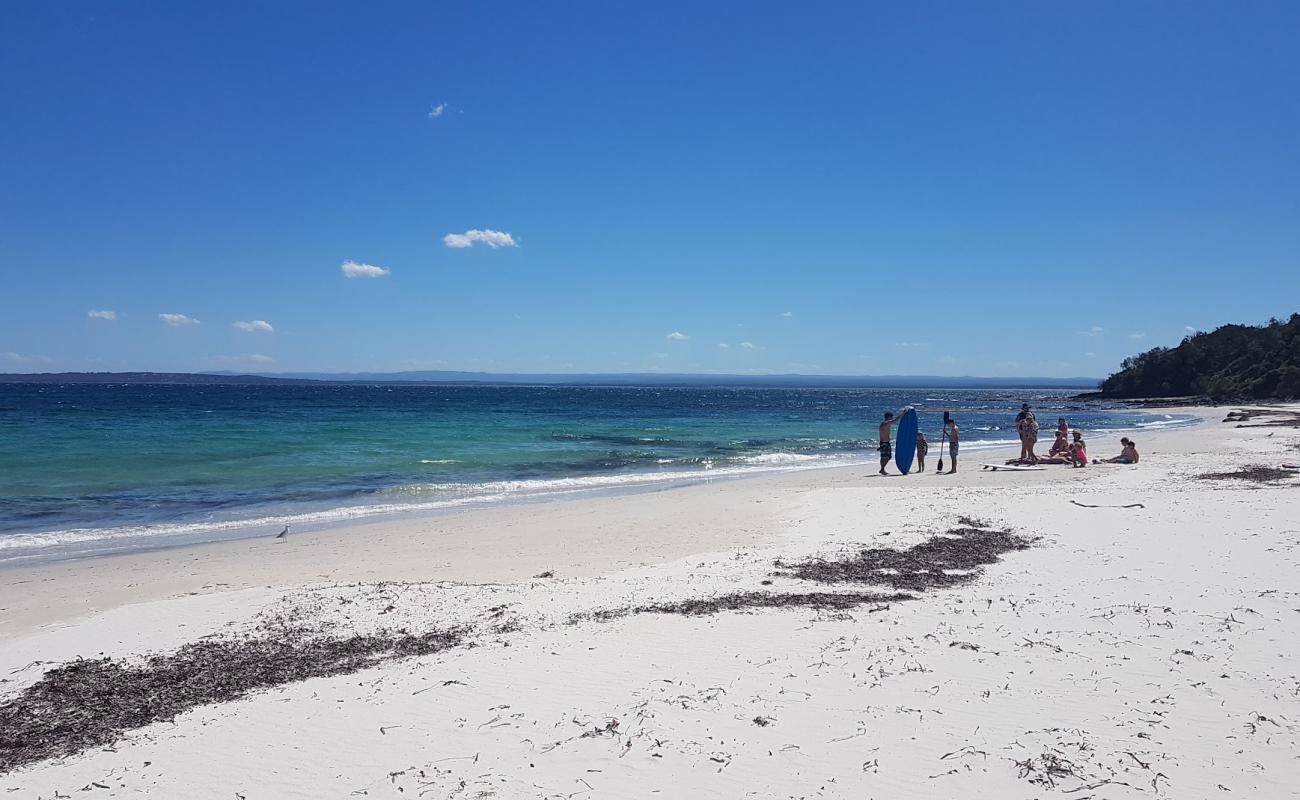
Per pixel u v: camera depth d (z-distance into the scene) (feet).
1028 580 30.48
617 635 24.61
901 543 39.29
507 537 46.37
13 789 15.98
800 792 14.94
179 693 21.13
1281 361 307.17
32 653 24.62
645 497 63.00
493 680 21.01
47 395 323.98
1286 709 17.81
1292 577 29.01
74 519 53.67
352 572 37.47
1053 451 85.10
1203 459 81.87
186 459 87.40
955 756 16.12
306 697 20.35
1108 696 18.85
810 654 22.29
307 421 162.71
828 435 147.13
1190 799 14.32
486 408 255.70
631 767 16.03
